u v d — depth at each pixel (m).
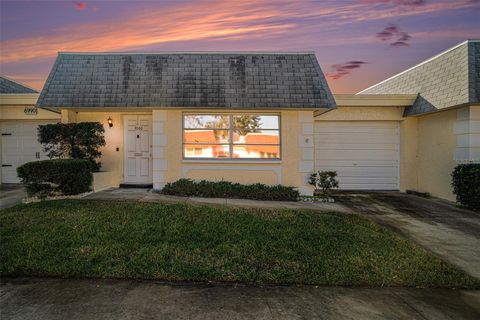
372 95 11.92
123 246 5.16
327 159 12.51
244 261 4.82
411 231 7.04
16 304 3.60
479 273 4.90
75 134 9.78
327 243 5.65
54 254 4.85
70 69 10.30
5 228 5.94
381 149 12.51
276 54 10.62
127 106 9.79
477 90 9.08
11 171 12.09
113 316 3.39
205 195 9.46
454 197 10.23
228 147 10.38
